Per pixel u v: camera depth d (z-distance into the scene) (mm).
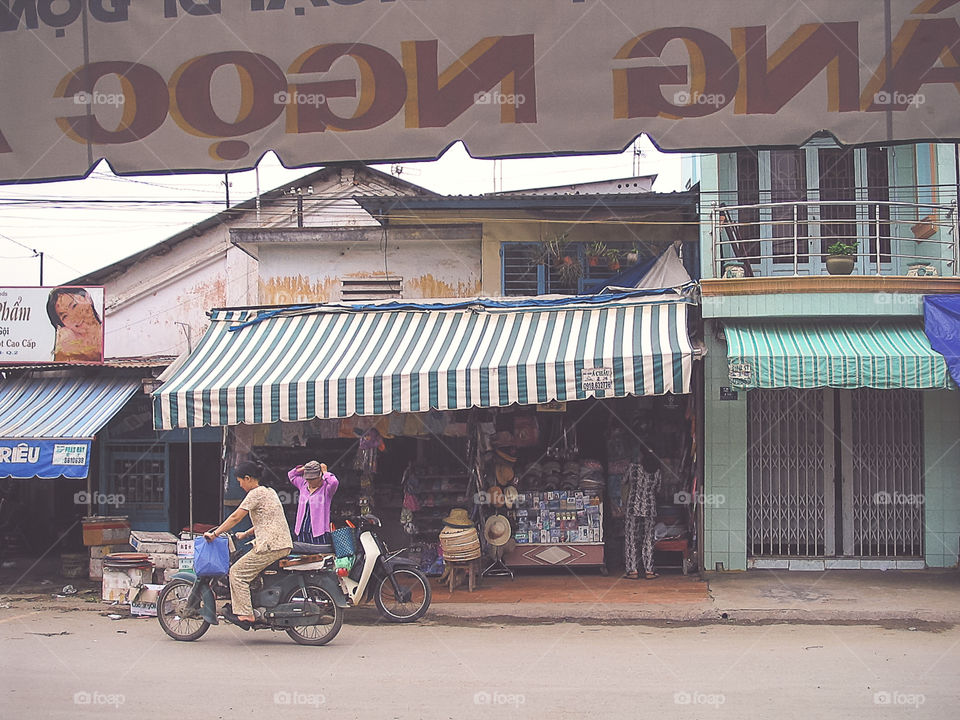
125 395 14258
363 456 12914
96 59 3529
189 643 9516
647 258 14359
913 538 13023
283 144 3514
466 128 3516
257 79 3516
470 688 7367
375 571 10656
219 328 13320
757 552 13156
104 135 3523
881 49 3516
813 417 13195
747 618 10594
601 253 14266
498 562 12977
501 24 3523
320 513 10492
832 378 11242
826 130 3508
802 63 3533
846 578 12383
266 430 13375
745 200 13344
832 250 12445
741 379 11398
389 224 14836
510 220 14453
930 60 3510
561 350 11344
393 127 3521
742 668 8055
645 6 3561
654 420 13844
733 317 12344
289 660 8570
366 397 11281
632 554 12758
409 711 6668
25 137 3533
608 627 10273
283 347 12625
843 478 13125
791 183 13312
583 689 7301
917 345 11594
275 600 9320
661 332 11406
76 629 10516
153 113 3523
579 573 13172
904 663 8219
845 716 6426
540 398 10992
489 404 11062
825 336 12008
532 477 13344
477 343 11945
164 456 15133
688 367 10789
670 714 6516
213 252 20359
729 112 3531
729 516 12992
